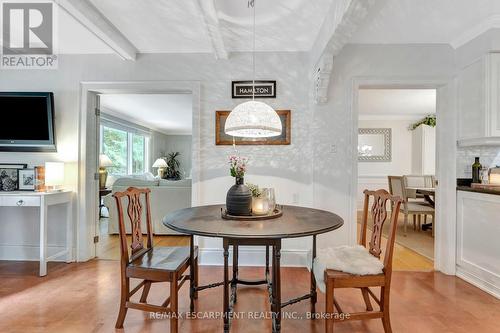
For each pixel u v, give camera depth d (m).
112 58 3.07
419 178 5.23
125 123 6.89
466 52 2.66
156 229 4.26
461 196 2.74
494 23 2.33
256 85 3.04
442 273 2.83
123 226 1.84
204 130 3.05
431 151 6.21
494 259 2.36
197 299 2.26
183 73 3.07
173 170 9.43
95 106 3.23
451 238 2.80
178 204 4.25
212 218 1.89
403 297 2.32
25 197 2.68
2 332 1.79
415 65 2.82
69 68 3.08
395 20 2.36
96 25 2.28
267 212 1.98
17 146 3.01
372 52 2.83
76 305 2.14
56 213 3.12
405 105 5.60
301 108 3.03
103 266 2.95
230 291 2.35
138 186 4.30
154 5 2.17
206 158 3.05
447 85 2.83
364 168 6.71
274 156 3.04
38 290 2.39
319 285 1.76
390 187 4.77
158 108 5.80
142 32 2.62
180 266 1.82
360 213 6.11
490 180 2.67
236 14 2.27
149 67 3.07
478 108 2.54
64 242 3.13
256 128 1.89
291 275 2.76
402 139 6.70
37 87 3.09
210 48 2.96
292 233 1.53
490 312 2.08
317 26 2.46
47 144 3.01
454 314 2.05
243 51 3.02
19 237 3.14
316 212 2.13
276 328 1.65
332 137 2.86
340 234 2.85
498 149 2.78
